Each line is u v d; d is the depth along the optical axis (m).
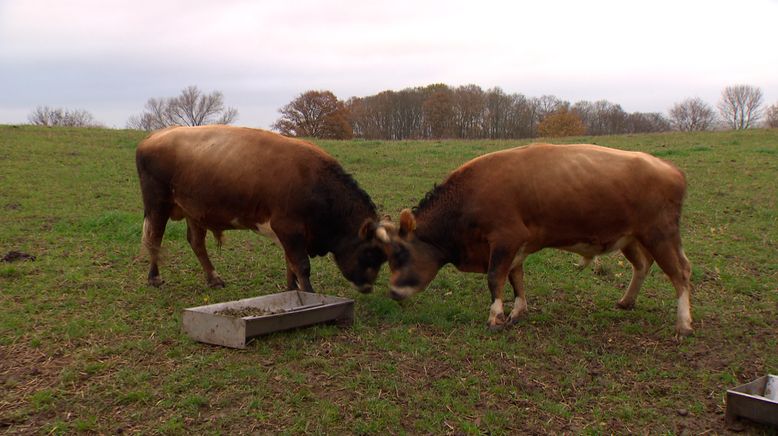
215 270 8.91
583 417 5.25
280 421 5.02
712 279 8.97
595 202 6.84
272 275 9.11
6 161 16.70
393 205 13.35
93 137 21.75
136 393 5.32
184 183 7.94
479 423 5.08
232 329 6.26
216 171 7.68
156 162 8.12
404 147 21.91
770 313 7.70
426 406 5.32
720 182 15.07
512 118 61.12
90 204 13.02
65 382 5.57
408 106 61.16
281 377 5.71
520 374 5.95
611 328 7.25
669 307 7.94
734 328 7.19
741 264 9.63
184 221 11.43
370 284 7.86
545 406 5.36
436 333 6.96
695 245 10.58
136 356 6.12
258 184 7.51
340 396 5.42
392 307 7.70
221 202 7.73
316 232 7.74
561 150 7.09
